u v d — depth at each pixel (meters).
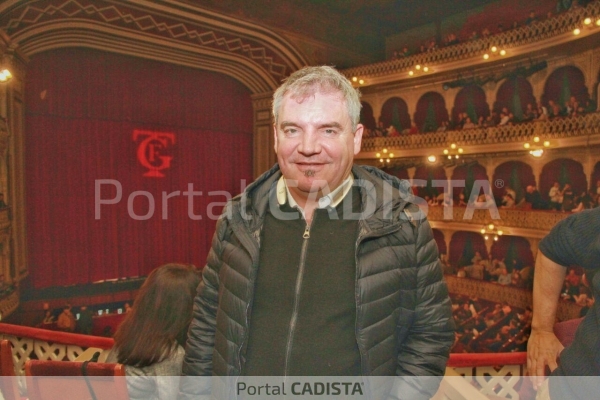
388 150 14.34
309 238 1.36
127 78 10.90
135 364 1.78
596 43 10.22
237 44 11.62
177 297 1.82
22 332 3.32
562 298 10.45
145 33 10.43
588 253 1.24
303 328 1.28
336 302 1.29
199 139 12.09
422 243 1.35
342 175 1.33
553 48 10.98
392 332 1.30
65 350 3.29
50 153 10.01
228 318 1.35
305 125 1.26
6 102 8.84
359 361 1.27
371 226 1.32
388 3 12.23
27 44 9.27
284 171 1.33
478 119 12.90
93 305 10.69
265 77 12.30
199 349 1.50
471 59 12.14
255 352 1.30
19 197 9.39
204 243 12.30
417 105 13.93
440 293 1.37
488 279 12.84
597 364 1.14
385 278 1.28
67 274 10.36
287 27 11.97
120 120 10.89
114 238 10.98
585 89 10.80
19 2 8.52
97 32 9.98
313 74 1.29
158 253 11.61
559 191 11.48
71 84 10.17
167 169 11.62
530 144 11.51
